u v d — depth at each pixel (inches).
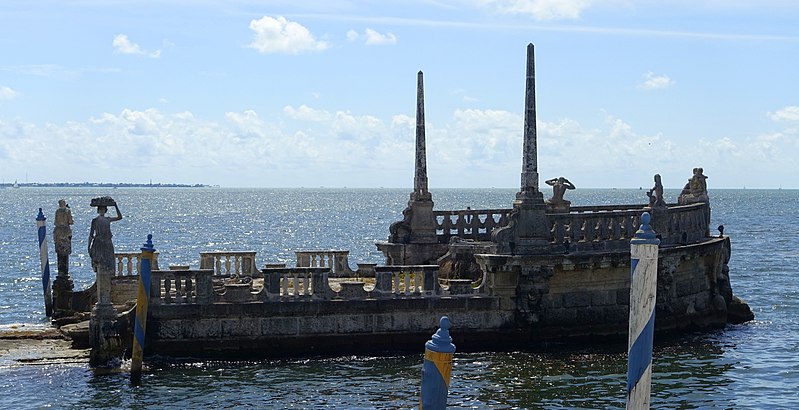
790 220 6786.4
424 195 1800.0
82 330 1464.1
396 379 1291.8
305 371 1330.0
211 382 1270.9
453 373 1331.2
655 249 707.4
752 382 1330.0
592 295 1525.6
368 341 1423.5
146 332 1358.3
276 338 1392.7
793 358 1477.6
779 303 2186.3
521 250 1467.8
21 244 4461.1
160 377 1294.3
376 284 1437.0
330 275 1761.8
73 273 3056.1
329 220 7278.5
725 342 1605.6
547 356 1437.0
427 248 1782.7
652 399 1238.9
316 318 1406.3
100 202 1339.8
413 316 1440.7
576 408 1169.4
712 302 1766.7
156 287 1360.7
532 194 1476.4
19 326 1668.3
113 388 1240.8
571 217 1508.4
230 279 1647.4
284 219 7470.5
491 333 1472.7
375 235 5398.6
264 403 1179.3
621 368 1365.7
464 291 1470.2
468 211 1850.4
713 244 1726.1
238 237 5211.6
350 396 1210.6
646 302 707.4
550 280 1492.4
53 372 1317.7
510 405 1179.9
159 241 4830.2
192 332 1368.1
